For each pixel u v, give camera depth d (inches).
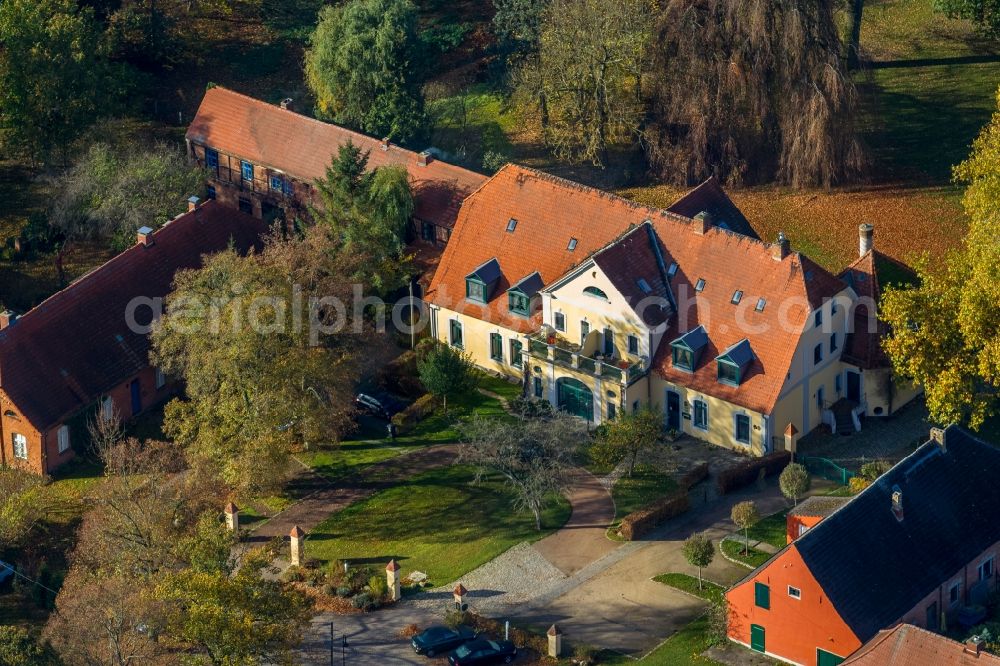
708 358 7130.9
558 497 6879.9
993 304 6505.9
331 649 6008.9
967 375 6732.3
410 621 6171.3
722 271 7185.0
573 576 6392.7
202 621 5418.3
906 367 6801.2
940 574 5915.4
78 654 5649.6
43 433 7190.0
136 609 5664.4
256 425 6781.5
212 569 5762.8
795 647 5787.4
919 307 6747.1
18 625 6422.2
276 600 5654.5
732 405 7012.8
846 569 5733.3
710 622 5989.2
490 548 6594.5
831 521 5826.8
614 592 6279.5
